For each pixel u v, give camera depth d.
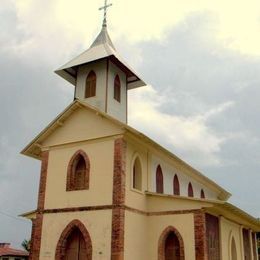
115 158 22.53
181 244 22.11
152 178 25.52
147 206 23.98
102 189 22.41
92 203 22.45
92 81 27.36
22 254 55.00
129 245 21.62
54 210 23.56
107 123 23.52
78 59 28.12
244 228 31.02
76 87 27.89
